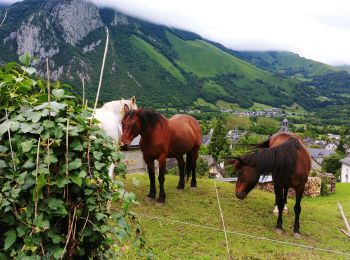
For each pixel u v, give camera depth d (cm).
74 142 290
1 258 284
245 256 723
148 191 1073
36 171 274
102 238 306
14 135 289
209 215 943
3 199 272
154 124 901
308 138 12381
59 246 288
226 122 12112
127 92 13900
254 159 797
